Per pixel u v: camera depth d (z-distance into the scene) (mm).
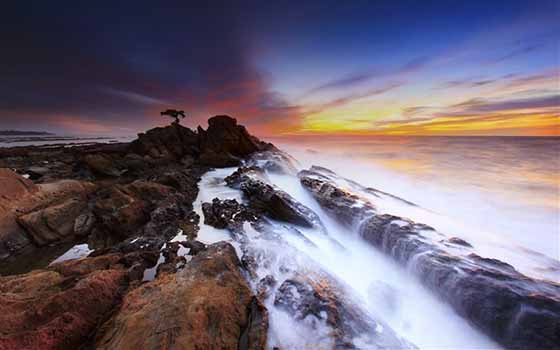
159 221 13703
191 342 5328
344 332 6383
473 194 18844
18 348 5199
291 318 6770
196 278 7852
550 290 7266
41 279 7820
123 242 12172
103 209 14359
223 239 12422
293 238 12375
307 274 9008
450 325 7863
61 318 6039
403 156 34438
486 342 7117
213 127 37250
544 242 11953
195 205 17109
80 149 39625
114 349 5324
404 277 10305
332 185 17641
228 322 6359
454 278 8305
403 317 8227
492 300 7250
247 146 37719
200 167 30219
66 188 17938
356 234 13242
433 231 11000
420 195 19828
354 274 10562
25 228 12844
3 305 6117
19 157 34281
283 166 27562
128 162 28078
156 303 6551
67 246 13094
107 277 7938
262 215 15109
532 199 17531
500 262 8781
